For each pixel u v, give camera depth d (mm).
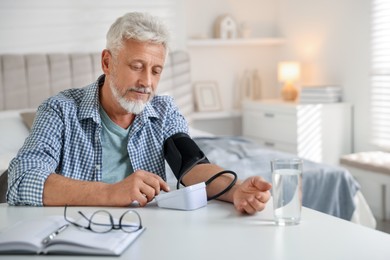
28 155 1513
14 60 3812
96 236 1086
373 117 3949
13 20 3895
